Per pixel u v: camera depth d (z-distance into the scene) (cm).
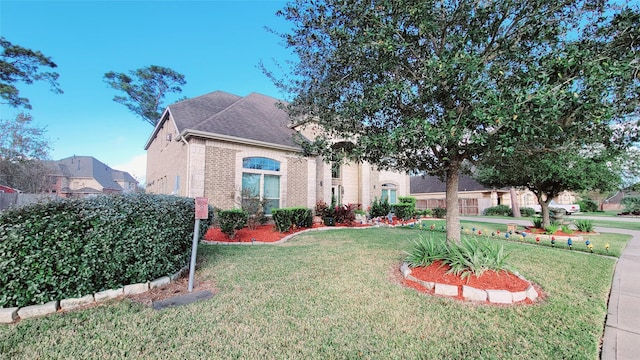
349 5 409
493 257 481
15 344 291
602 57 310
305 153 612
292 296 429
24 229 366
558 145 436
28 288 367
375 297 423
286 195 1405
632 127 402
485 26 408
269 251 760
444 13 415
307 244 876
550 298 424
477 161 545
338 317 357
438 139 384
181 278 528
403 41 395
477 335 313
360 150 489
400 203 1795
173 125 1426
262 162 1342
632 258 731
